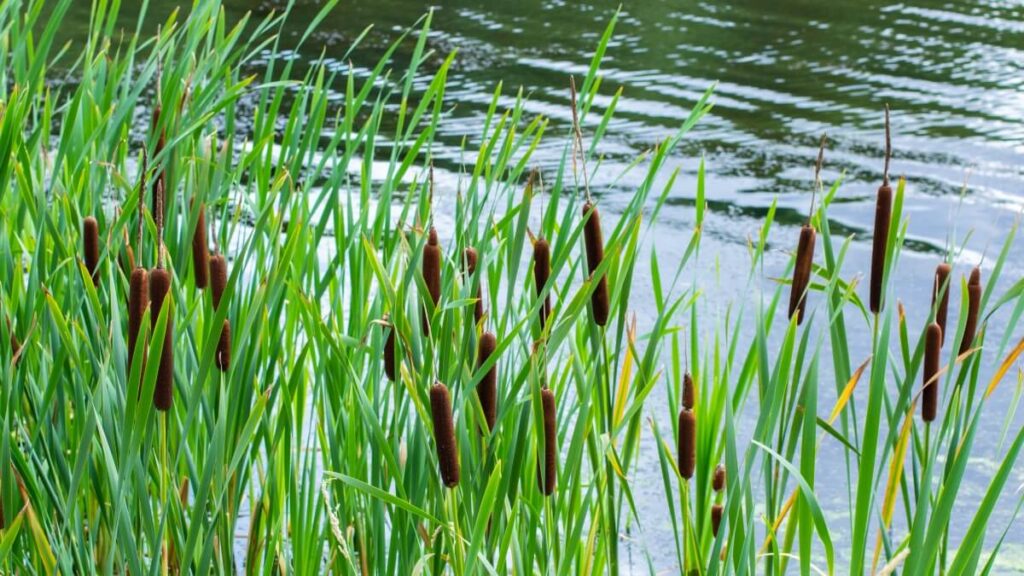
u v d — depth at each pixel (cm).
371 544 476
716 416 467
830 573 443
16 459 457
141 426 416
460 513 459
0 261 486
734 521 447
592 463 464
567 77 1418
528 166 1109
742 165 1146
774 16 1784
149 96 1120
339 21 1689
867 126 1255
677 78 1429
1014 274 922
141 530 461
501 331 451
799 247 445
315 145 493
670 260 939
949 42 1611
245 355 451
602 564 470
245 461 469
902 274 915
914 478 459
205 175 445
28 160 477
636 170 1115
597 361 453
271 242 458
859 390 743
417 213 476
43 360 477
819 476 647
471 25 1688
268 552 474
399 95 1320
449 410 424
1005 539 604
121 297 474
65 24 1580
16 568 477
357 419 475
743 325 823
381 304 470
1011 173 1114
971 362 452
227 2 1784
